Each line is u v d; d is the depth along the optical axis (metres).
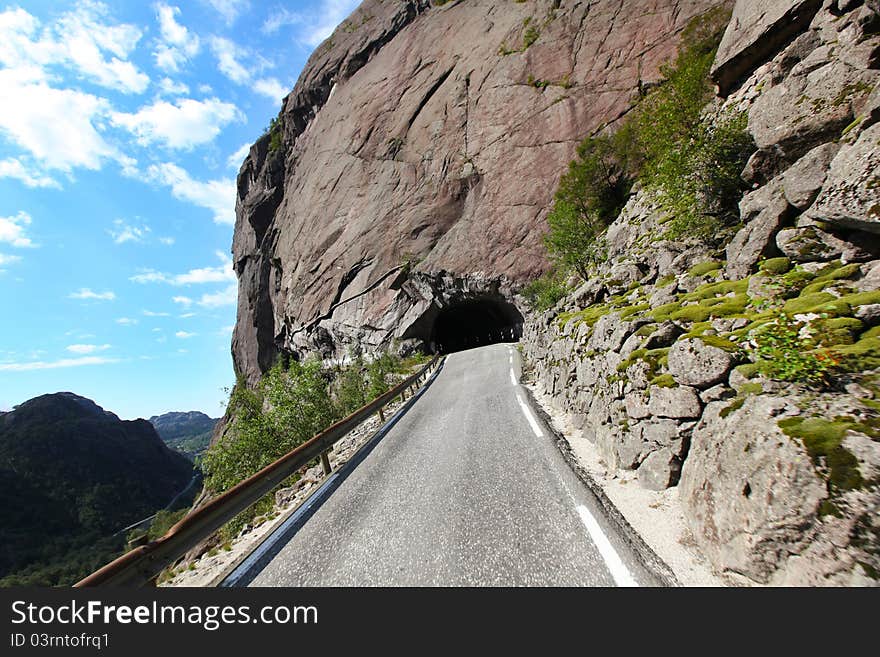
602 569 3.01
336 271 46.50
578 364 7.37
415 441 8.05
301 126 69.00
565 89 33.50
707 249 7.39
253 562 4.31
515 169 35.09
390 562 3.77
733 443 2.94
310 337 49.91
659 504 3.68
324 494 6.09
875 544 2.00
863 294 3.42
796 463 2.40
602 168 25.09
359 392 16.69
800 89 6.18
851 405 2.53
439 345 46.53
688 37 22.92
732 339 3.74
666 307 5.60
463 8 47.69
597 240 16.50
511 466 5.57
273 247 66.62
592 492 4.28
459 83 42.00
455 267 36.16
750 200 5.87
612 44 31.91
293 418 10.49
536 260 32.09
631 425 4.61
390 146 46.62
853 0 7.54
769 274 4.68
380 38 57.50
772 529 2.41
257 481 5.10
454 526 4.19
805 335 3.24
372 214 45.09
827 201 4.01
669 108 8.71
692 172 7.72
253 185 76.25
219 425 46.50
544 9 37.72
